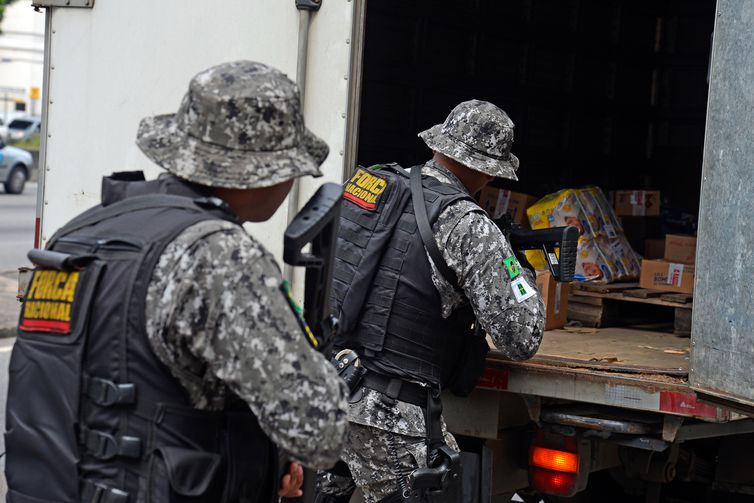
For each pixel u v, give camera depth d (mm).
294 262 1955
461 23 5074
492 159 3129
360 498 3412
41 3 3746
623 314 4711
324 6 3332
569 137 5883
